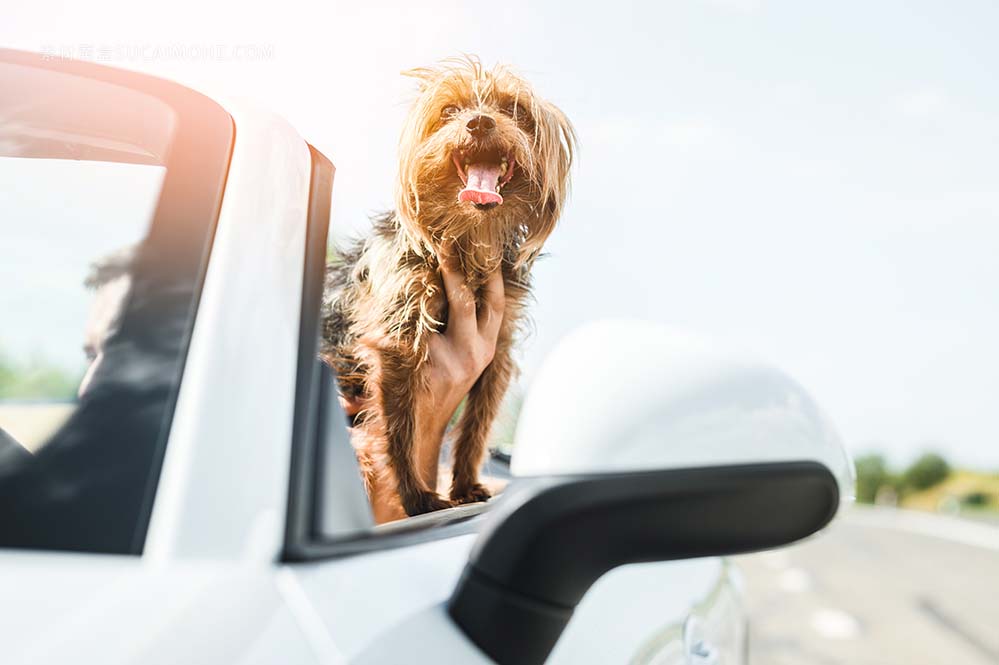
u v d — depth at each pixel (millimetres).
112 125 1134
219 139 1068
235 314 881
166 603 666
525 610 764
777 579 8625
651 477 731
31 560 713
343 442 981
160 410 823
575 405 762
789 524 779
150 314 893
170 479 769
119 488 779
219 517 749
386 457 1901
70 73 1205
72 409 868
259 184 1017
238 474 777
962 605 7398
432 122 2211
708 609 1432
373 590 787
